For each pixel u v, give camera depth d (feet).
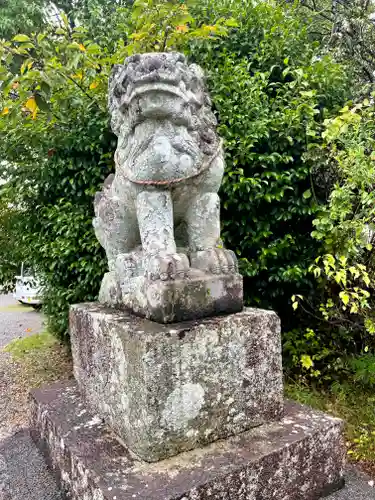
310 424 5.15
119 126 5.48
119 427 4.93
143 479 4.05
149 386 4.31
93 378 5.66
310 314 8.96
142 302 5.13
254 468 4.31
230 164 8.52
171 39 8.32
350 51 11.60
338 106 9.20
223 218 8.92
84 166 9.61
